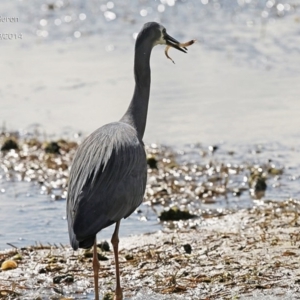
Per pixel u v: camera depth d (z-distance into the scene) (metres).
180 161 16.11
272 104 19.17
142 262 11.27
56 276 10.84
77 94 20.50
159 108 19.02
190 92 20.16
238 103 19.28
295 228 12.32
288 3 29.84
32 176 15.62
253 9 29.31
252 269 10.76
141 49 11.30
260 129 17.66
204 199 14.16
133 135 10.39
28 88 21.14
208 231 12.52
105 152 9.95
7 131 18.12
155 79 21.36
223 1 30.67
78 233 9.26
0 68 23.08
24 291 10.48
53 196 14.54
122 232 12.78
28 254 11.83
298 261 10.97
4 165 16.25
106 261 11.41
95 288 9.91
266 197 14.13
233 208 13.65
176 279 10.60
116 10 30.47
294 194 14.21
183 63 23.02
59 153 16.83
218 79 21.25
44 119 18.80
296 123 17.92
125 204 9.81
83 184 9.66
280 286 10.22
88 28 27.94
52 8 31.05
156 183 14.99
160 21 28.30
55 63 23.53
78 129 18.03
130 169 9.94
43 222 13.29
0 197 14.53
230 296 9.99
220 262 11.09
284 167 15.59
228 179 15.10
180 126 17.95
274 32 25.88
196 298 10.02
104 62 23.50
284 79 21.11
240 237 12.09
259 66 22.41
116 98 19.98
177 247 11.80
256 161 15.95
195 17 28.62
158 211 13.69
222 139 17.17
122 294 10.14
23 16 29.72
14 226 13.12
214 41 25.20
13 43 26.08
